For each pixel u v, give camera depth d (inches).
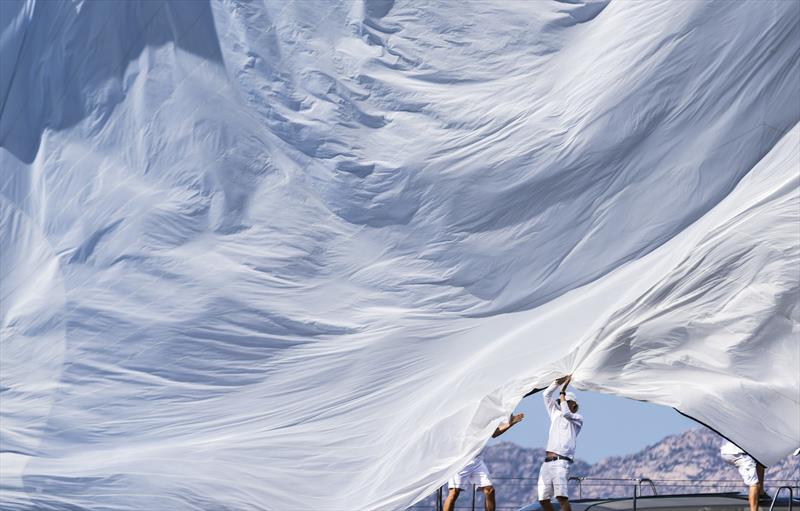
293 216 274.1
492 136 272.1
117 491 258.2
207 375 271.3
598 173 270.2
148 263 272.2
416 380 275.9
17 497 255.8
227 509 260.7
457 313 275.0
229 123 275.0
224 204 274.1
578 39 274.1
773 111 266.5
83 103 277.4
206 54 277.0
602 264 272.5
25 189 275.1
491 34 275.9
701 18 266.5
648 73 267.9
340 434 272.5
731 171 269.1
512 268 273.4
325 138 274.7
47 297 271.3
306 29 277.4
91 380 269.0
